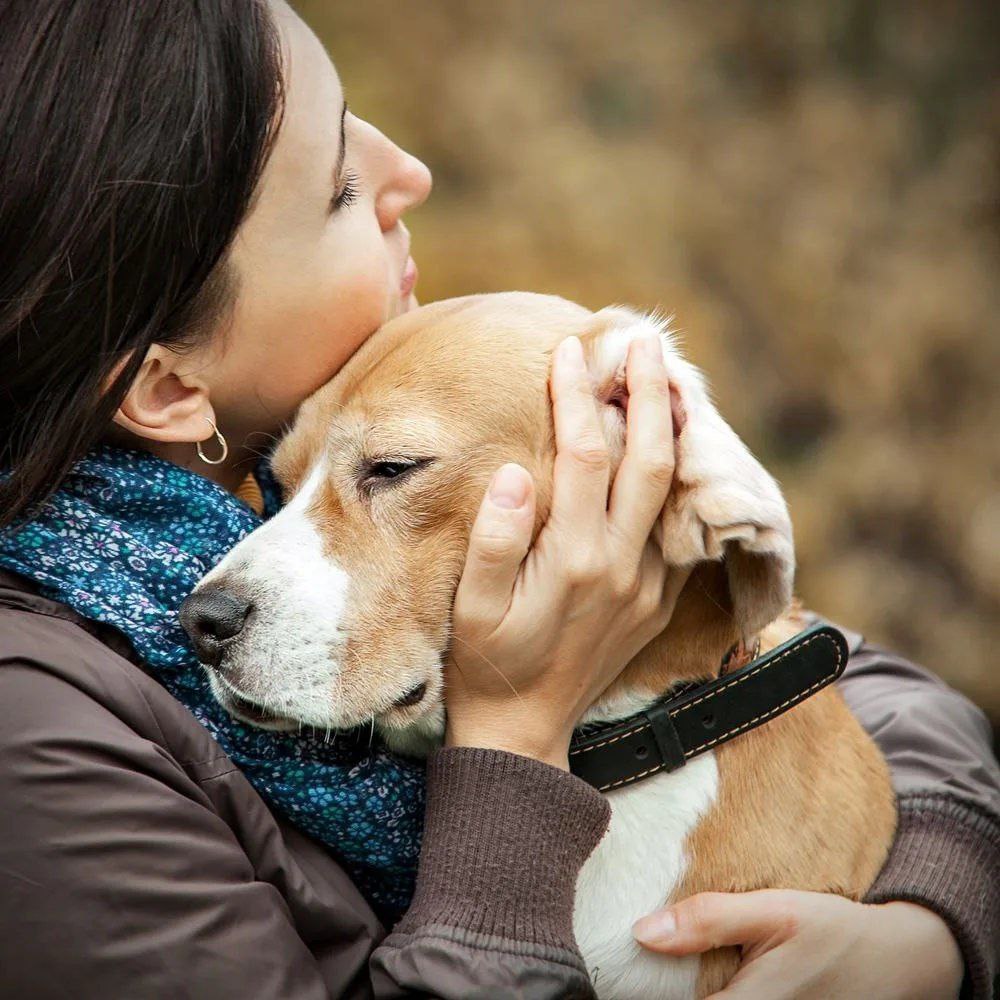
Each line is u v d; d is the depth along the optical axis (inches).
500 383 92.1
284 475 95.6
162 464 87.6
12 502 77.1
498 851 78.6
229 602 83.4
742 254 357.7
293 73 87.6
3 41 76.2
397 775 87.7
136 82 77.0
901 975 90.0
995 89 393.1
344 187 92.7
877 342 350.0
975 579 322.0
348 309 92.6
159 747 75.1
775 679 94.0
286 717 85.4
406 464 90.2
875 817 100.6
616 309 105.3
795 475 332.2
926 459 338.0
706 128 382.3
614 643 87.4
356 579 88.8
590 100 379.9
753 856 94.3
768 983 87.0
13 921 68.2
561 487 85.6
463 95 361.1
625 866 92.5
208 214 79.9
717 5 402.6
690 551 86.7
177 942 69.6
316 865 84.1
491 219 335.6
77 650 75.3
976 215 375.2
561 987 75.1
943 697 120.0
